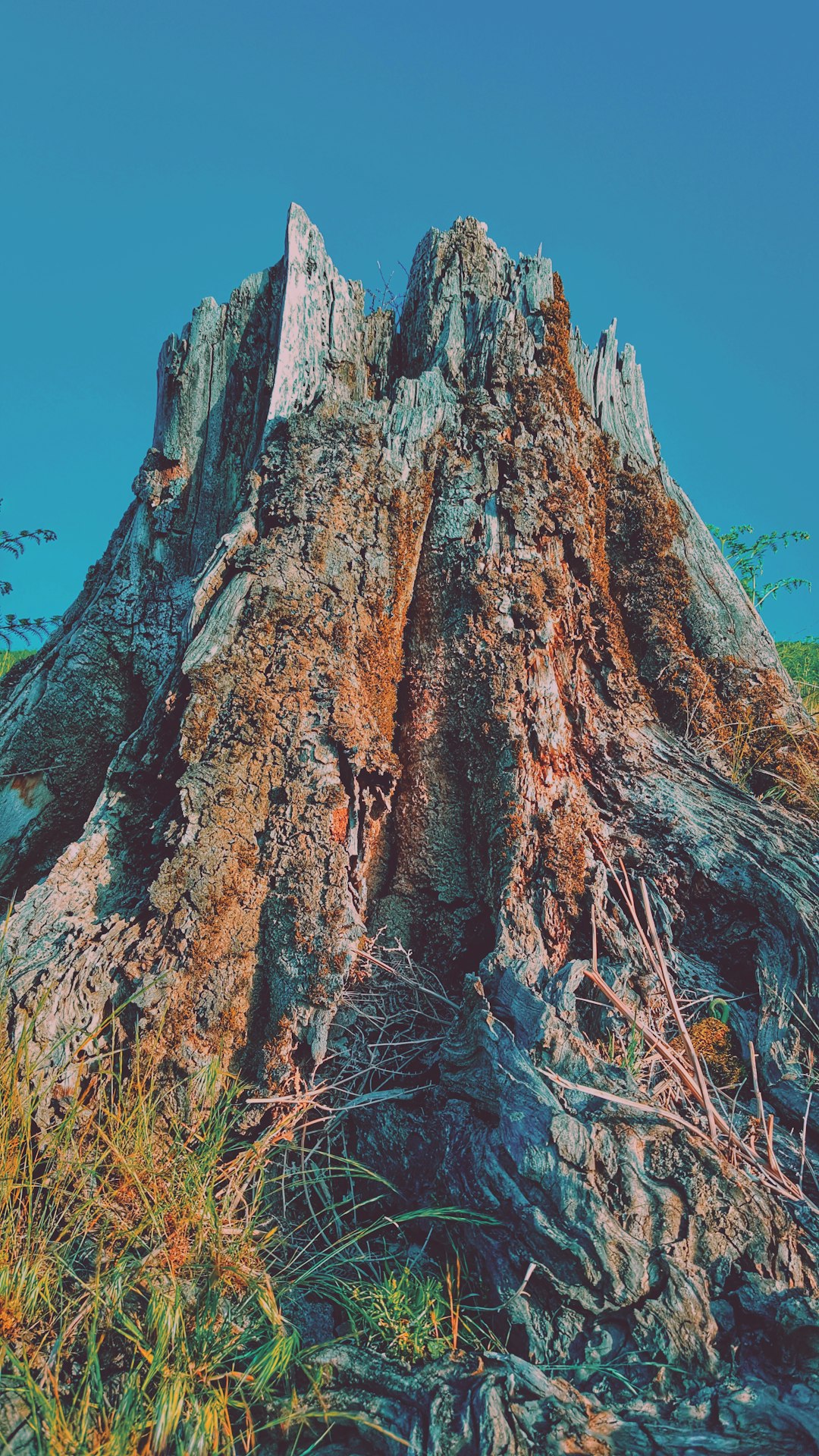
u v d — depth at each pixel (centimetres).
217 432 458
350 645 340
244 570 346
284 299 430
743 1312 208
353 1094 274
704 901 317
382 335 454
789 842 326
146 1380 193
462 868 323
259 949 283
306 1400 200
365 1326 223
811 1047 277
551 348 429
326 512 361
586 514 402
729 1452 184
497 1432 184
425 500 381
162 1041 262
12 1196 231
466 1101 249
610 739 354
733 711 388
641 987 282
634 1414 192
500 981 263
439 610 363
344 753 312
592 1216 213
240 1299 220
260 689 318
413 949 317
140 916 284
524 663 340
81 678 426
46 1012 260
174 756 313
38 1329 208
